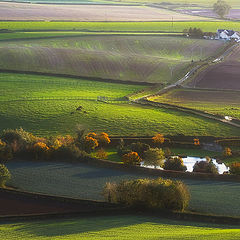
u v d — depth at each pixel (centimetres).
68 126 13562
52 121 13912
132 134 12988
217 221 7381
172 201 7762
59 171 9956
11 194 8506
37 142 10981
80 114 14525
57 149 10762
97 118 14188
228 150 11725
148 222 7162
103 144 12200
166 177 9850
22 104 15462
